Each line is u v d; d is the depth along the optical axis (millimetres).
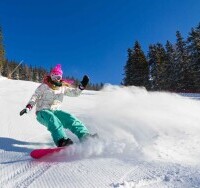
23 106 9773
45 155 3973
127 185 2783
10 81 26625
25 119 7172
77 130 4711
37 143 4984
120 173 3174
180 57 40406
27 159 3996
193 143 4629
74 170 3381
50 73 5133
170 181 2854
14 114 7949
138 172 3174
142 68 43469
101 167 3436
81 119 6797
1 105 9859
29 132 5770
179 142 4672
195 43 37656
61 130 4488
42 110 4844
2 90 17609
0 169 3555
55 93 5051
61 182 2992
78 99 11773
